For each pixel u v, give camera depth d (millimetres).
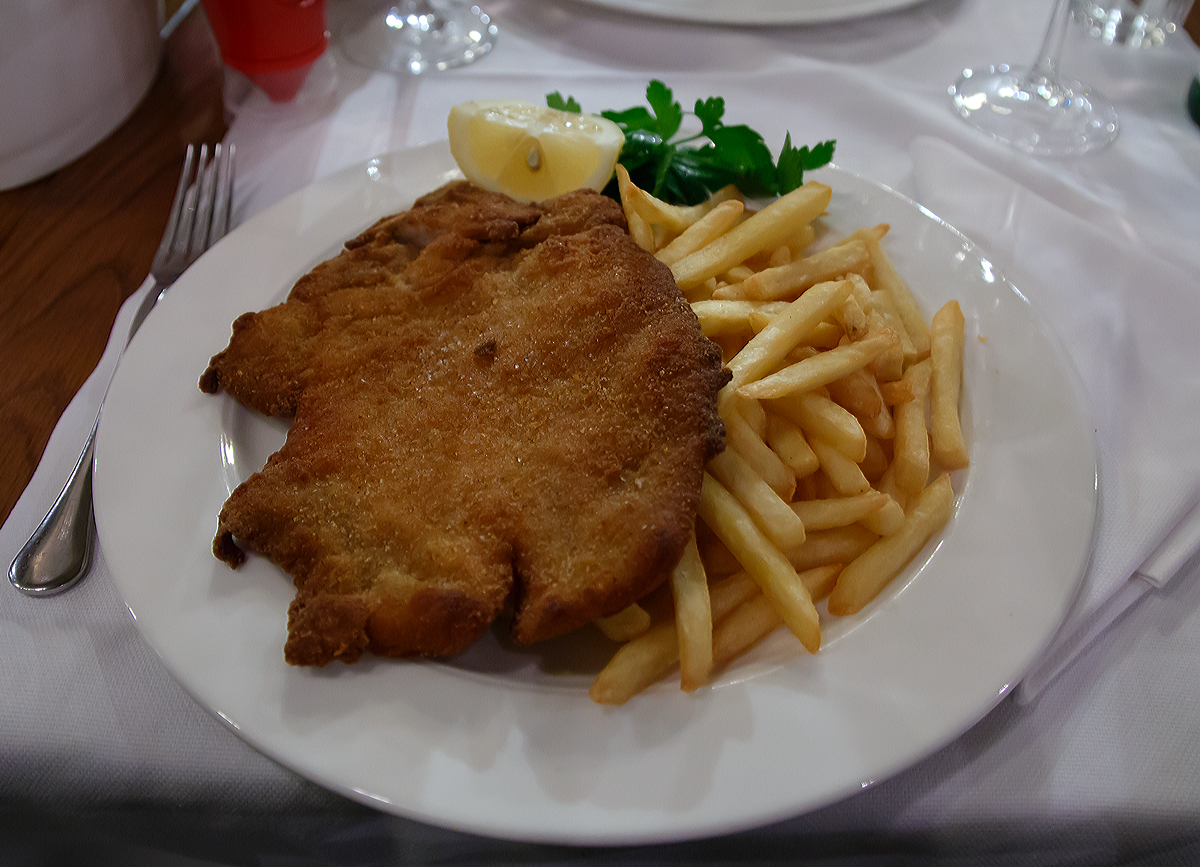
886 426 326
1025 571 293
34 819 279
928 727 266
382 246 366
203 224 401
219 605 289
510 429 310
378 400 322
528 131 391
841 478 316
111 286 393
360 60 490
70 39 419
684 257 359
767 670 280
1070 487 309
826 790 254
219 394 338
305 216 389
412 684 276
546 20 514
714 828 248
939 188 412
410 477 303
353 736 266
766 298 347
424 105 465
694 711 272
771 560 292
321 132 449
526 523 291
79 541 305
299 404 328
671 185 400
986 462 320
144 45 467
